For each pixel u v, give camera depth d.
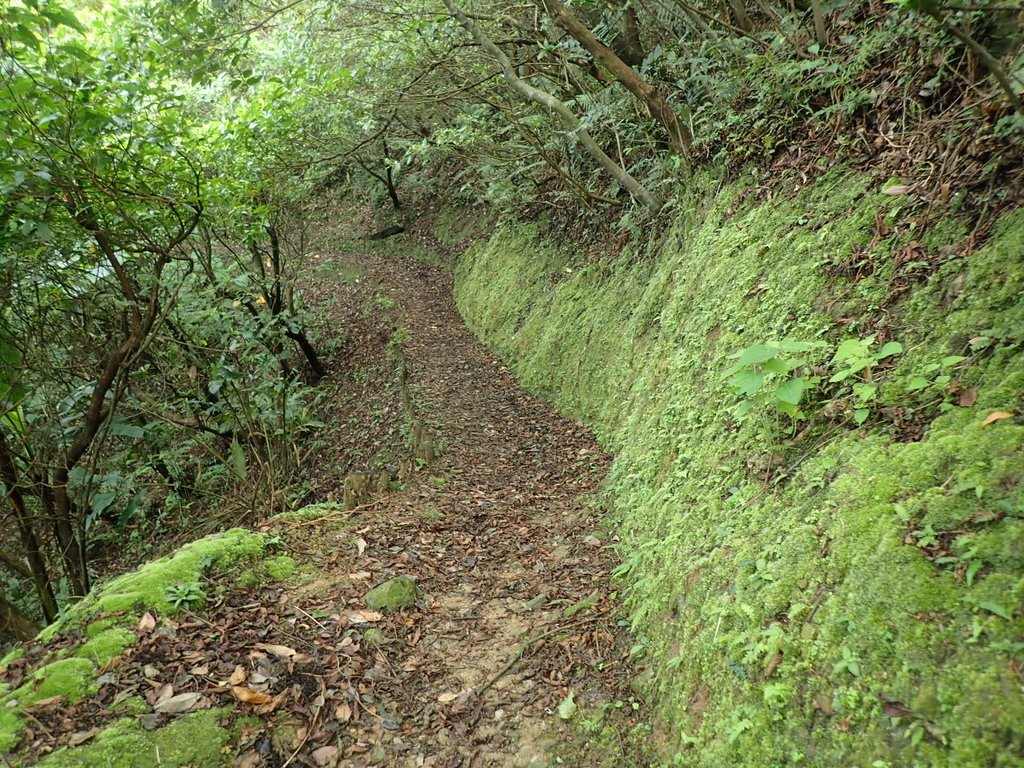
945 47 3.88
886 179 3.94
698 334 5.06
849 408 3.06
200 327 7.79
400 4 8.52
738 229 5.29
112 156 4.91
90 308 6.05
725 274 5.07
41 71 4.14
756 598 2.72
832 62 5.10
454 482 6.41
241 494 7.57
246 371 8.47
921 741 1.81
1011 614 1.83
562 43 7.39
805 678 2.27
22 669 2.84
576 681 3.37
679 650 3.10
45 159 4.40
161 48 5.48
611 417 7.00
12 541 5.77
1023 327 2.54
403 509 5.37
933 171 3.57
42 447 5.43
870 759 1.90
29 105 4.25
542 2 6.71
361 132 11.77
